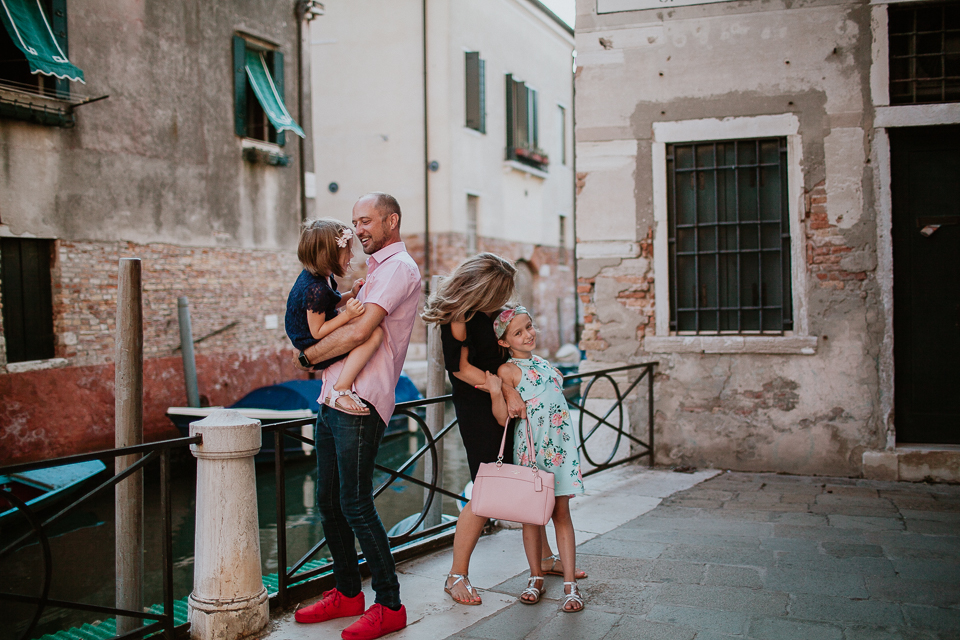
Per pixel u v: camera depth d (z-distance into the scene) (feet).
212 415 9.81
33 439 29.19
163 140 35.09
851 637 9.12
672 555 12.50
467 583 10.75
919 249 18.21
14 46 30.27
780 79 18.79
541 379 10.36
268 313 40.91
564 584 10.46
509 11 64.64
